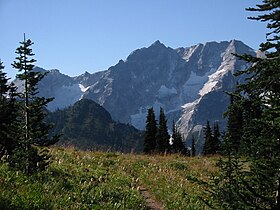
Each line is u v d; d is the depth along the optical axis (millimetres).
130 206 14461
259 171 7805
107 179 18703
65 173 17000
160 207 16109
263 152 7801
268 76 7789
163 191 18641
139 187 19516
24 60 13742
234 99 8133
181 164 28203
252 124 7984
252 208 7637
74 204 11891
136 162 27547
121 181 18953
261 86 7777
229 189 8266
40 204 10586
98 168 21438
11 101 14523
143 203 15695
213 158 33031
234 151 8680
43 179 14031
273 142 7586
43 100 14102
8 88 14906
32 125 14156
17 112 14273
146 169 25062
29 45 13766
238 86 8047
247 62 8117
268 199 7660
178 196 17812
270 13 7730
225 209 8102
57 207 11062
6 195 10461
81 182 16234
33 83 13883
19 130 13828
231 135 8812
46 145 14297
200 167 27719
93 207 12383
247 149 8078
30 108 13812
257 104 7672
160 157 32344
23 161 13938
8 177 12633
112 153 30359
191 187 20234
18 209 9719
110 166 24094
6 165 14117
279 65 7359
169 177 22672
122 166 24891
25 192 11352
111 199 14367
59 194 12578
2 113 13938
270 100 7594
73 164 20500
